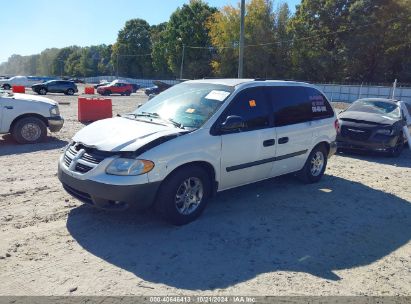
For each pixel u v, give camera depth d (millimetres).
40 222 4586
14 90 29000
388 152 10109
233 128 4809
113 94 41406
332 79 54188
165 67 79250
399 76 51719
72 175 4352
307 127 6281
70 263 3658
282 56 56812
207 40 67250
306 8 55219
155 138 4301
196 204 4777
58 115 9859
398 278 3719
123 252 3920
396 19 49312
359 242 4508
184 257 3873
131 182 4090
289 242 4371
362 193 6535
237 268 3713
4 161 7574
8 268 3516
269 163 5625
